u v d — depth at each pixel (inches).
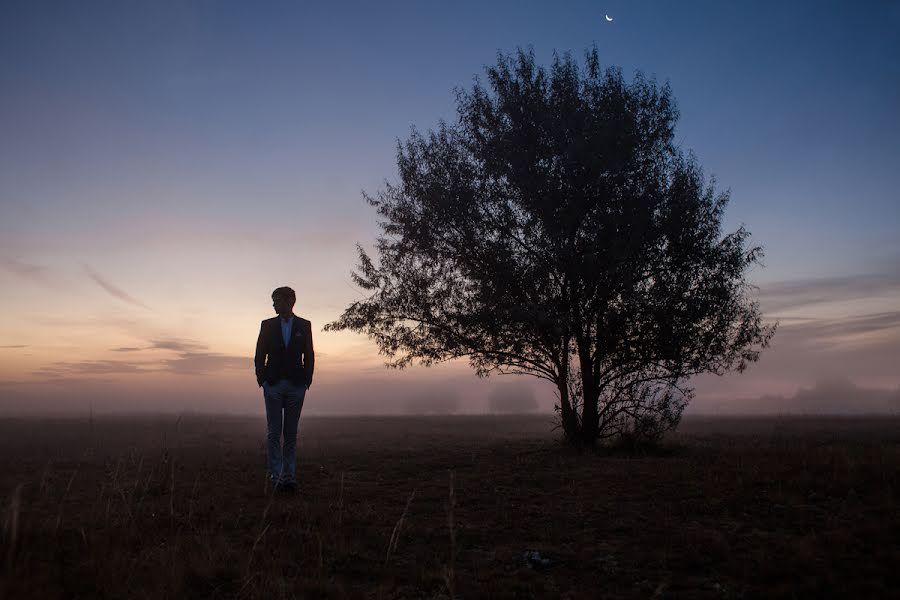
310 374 288.8
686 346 456.4
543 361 493.0
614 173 457.4
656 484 275.9
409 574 159.6
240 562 163.0
